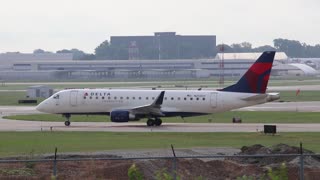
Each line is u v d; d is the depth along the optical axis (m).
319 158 131.12
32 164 117.69
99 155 137.50
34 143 174.50
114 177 107.94
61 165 117.38
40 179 104.94
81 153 147.25
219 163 120.75
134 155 142.88
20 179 104.94
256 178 110.62
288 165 118.19
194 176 113.31
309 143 175.50
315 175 110.81
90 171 111.44
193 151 154.25
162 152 150.75
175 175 93.12
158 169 115.31
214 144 172.50
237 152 151.12
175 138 190.12
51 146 166.88
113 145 169.88
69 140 183.25
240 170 117.31
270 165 121.94
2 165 117.94
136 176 85.38
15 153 149.25
